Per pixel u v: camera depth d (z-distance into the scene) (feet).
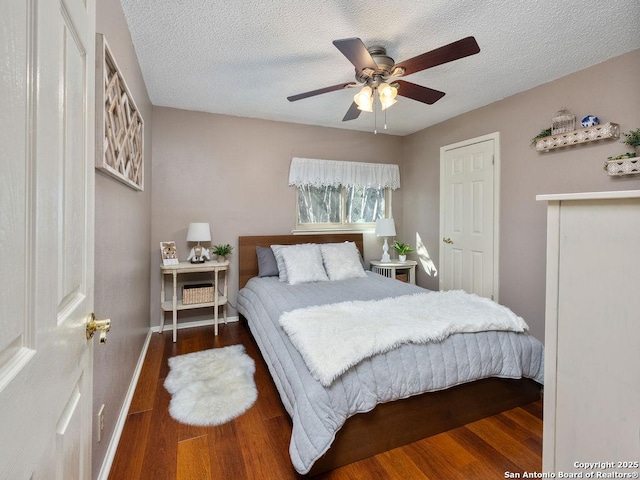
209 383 7.32
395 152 14.96
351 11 6.11
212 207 11.73
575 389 2.16
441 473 4.86
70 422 2.38
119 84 5.45
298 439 4.58
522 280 9.86
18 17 1.55
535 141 9.17
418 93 7.45
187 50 7.47
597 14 6.15
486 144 10.93
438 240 13.11
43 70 1.81
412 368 5.34
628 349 1.88
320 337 5.49
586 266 2.08
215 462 5.01
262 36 6.92
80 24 2.52
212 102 10.66
